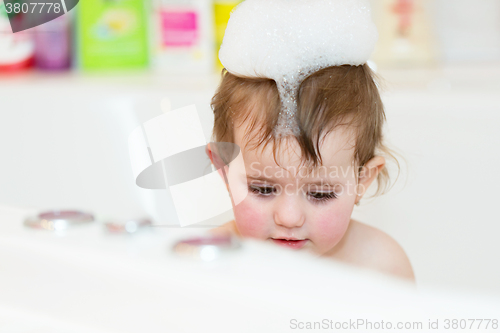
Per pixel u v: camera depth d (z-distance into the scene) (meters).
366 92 0.73
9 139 1.00
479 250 0.98
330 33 0.70
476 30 1.33
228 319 0.27
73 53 1.31
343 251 0.87
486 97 0.95
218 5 1.27
